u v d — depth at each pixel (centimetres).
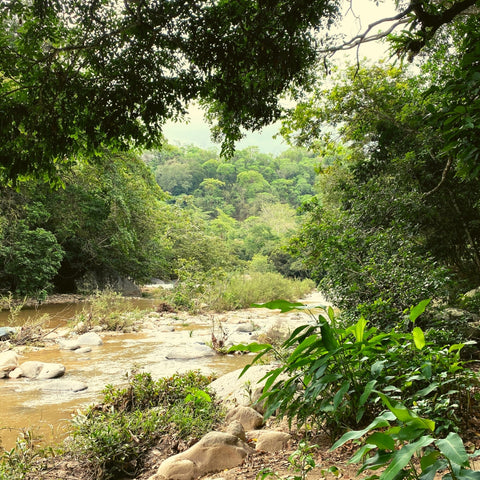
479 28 386
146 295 2606
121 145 564
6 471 355
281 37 523
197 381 545
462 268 1150
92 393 655
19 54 517
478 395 318
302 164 10706
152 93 536
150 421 427
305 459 242
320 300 2561
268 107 601
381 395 167
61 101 538
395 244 740
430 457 150
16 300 1917
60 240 2230
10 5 488
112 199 2083
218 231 6256
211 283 1878
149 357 913
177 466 337
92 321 1330
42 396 641
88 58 527
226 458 343
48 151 531
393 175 1110
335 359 267
